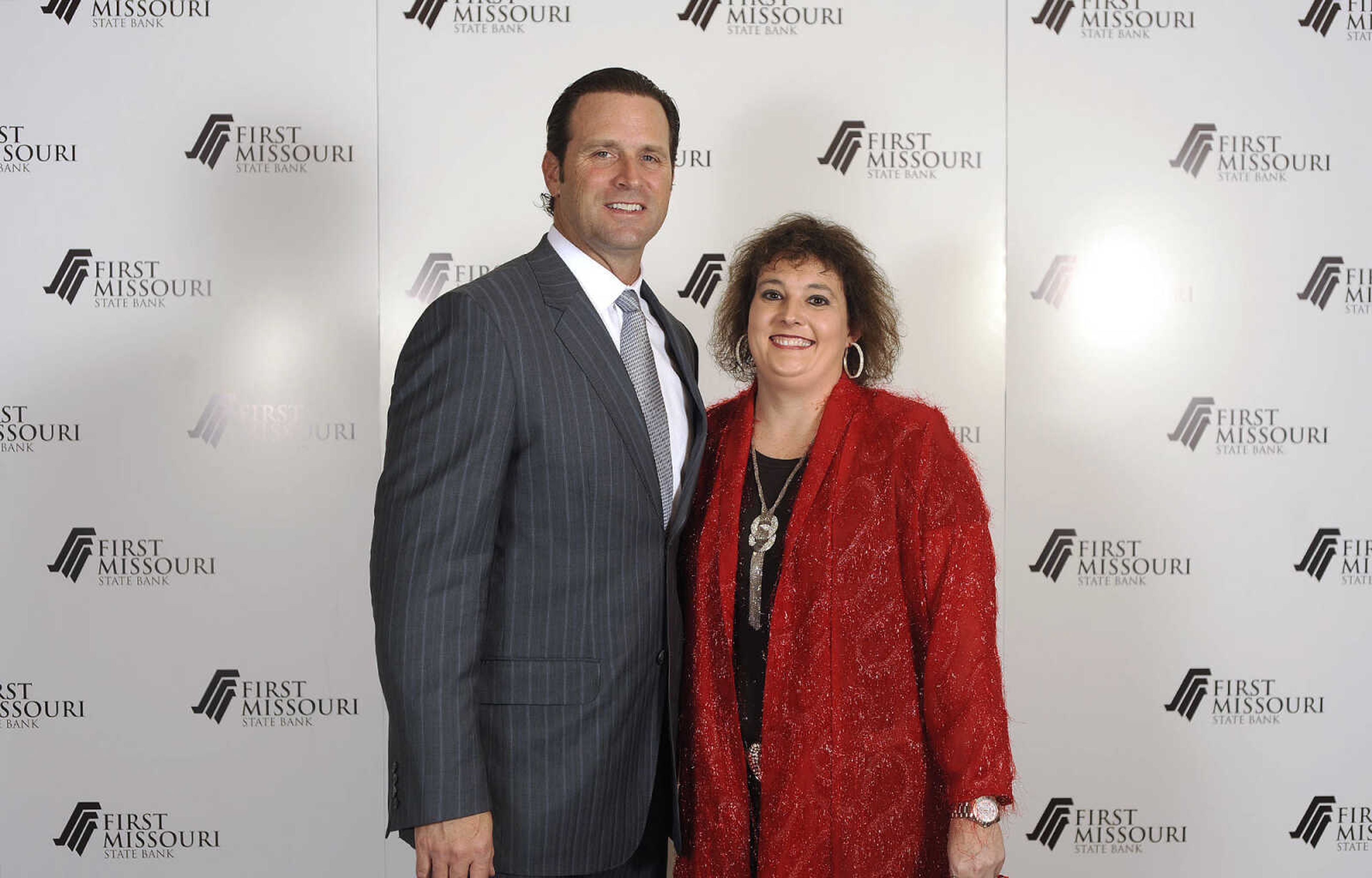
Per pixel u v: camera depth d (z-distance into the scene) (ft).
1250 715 8.94
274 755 8.66
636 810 5.94
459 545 5.33
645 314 6.32
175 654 8.61
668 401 6.25
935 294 8.82
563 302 5.84
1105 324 8.87
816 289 6.15
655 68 8.68
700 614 6.10
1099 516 8.90
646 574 5.83
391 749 5.61
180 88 8.50
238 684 8.64
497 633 5.66
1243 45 8.83
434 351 5.50
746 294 6.55
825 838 5.77
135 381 8.54
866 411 6.23
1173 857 8.97
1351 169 8.89
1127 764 8.93
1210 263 8.88
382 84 8.59
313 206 8.58
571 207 6.10
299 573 8.66
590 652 5.66
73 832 8.59
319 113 8.56
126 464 8.55
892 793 5.82
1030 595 8.89
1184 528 8.92
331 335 8.63
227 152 8.54
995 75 8.77
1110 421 8.89
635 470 5.75
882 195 8.79
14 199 8.46
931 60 8.75
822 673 5.81
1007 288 8.84
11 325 8.48
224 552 8.61
